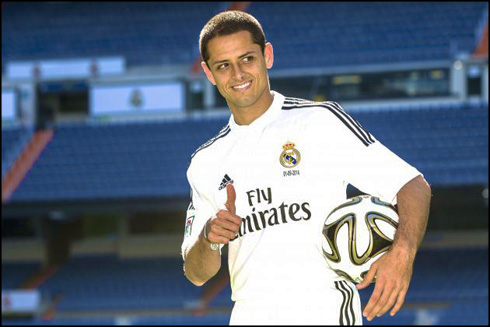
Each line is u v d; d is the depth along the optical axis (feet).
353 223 9.07
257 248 9.23
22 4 92.27
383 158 9.27
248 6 86.99
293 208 9.20
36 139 77.77
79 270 73.92
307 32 81.51
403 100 74.13
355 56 76.64
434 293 64.08
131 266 74.02
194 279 10.34
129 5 90.53
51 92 84.33
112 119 79.66
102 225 76.59
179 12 88.58
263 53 9.43
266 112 9.61
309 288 9.07
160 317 65.31
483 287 64.75
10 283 72.49
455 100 73.51
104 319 66.18
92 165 73.67
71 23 88.53
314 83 75.15
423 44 76.69
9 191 71.41
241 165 9.58
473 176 66.18
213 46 9.21
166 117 78.38
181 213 75.66
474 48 74.90
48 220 75.46
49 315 68.33
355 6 83.92
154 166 72.49
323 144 9.31
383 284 8.46
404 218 8.89
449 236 71.41
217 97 77.82
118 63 79.87
